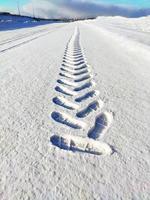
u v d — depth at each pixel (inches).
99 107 142.0
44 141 99.9
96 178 77.4
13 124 115.6
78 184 74.4
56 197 68.6
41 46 466.6
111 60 307.6
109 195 70.0
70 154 90.9
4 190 71.1
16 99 151.3
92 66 268.4
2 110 132.7
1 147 94.9
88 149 95.8
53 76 217.3
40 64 275.1
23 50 400.5
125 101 151.4
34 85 184.5
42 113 129.6
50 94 163.5
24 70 238.8
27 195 69.2
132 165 84.8
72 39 658.2
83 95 164.9
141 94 166.1
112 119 124.0
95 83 196.5
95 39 648.4
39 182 74.8
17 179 76.0
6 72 227.9
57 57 331.9
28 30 1158.3
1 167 81.9
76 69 255.4
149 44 380.2
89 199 68.2
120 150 94.3
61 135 105.4
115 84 192.9
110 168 82.7
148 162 86.8
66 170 80.9
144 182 76.2
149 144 99.5
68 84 195.5
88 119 123.2
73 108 141.8
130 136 106.0
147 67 256.4
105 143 99.3
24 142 98.8
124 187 73.7
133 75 222.8
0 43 522.6
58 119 123.5
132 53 361.1
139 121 121.8
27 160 86.1
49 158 87.6
